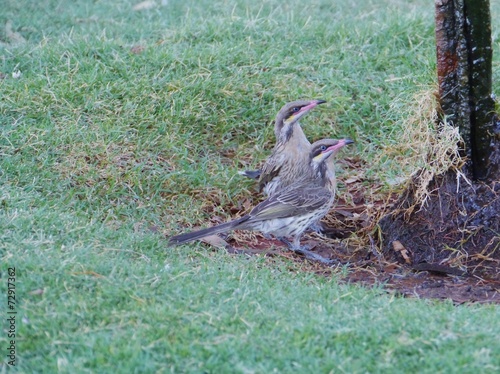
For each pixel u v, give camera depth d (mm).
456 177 12109
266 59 16172
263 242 12938
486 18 11594
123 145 13992
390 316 9125
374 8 19328
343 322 8961
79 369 7945
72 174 13164
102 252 10781
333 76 16141
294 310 9383
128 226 12227
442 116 12047
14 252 10133
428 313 9297
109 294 9336
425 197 12219
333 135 15297
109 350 8250
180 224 12891
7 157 13227
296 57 16453
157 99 14898
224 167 14406
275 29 17281
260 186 13984
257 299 9656
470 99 11844
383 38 17078
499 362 8148
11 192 12227
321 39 17203
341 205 14031
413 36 17062
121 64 15609
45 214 11570
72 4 19172
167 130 14555
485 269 11859
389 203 13000
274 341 8508
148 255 11102
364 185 14344
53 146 13633
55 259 9992
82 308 8992
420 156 12242
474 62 11719
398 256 12320
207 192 13625
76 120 14242
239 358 8211
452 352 8242
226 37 16969
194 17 18406
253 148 14977
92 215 12367
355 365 8039
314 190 12555
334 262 12320
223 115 15016
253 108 15250
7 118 14164
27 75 15422
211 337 8570
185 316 8969
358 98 15867
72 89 14836
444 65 11820
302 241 13078
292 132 13805
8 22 17766
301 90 15508
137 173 13375
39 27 17781
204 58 15828
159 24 17797
